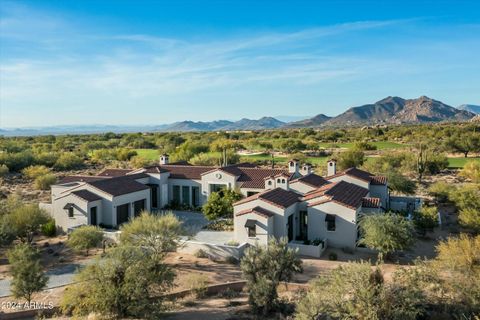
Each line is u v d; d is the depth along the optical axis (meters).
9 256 24.47
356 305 17.50
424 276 21.48
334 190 36.41
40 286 23.67
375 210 35.47
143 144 140.75
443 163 74.75
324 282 20.39
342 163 74.06
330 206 33.66
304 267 29.31
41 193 59.81
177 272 28.67
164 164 54.22
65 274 28.58
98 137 185.00
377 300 17.55
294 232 35.38
